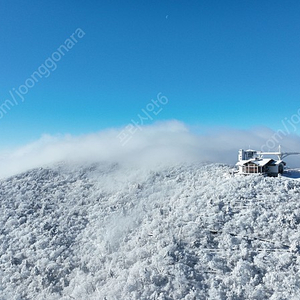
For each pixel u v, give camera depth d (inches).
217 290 1888.5
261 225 2331.4
